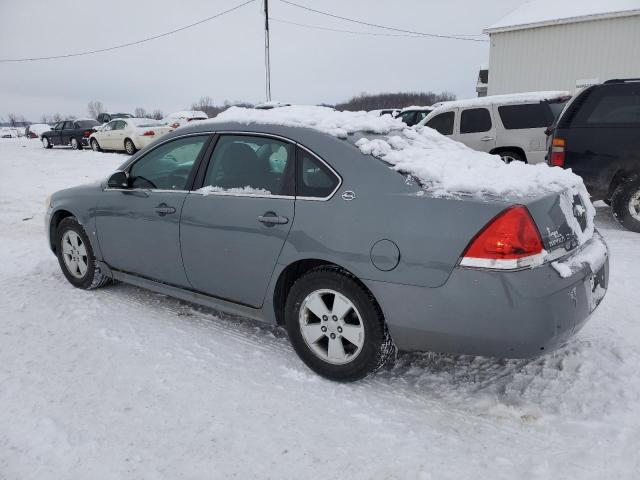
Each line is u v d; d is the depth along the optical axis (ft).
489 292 7.89
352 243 9.00
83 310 13.26
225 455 7.74
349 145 9.71
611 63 54.44
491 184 8.54
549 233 8.19
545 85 58.90
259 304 10.68
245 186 10.76
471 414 8.68
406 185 8.85
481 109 30.86
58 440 8.08
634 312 12.50
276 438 8.11
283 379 9.87
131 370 10.18
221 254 10.93
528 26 57.88
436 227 8.30
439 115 32.60
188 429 8.34
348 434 8.19
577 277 8.33
